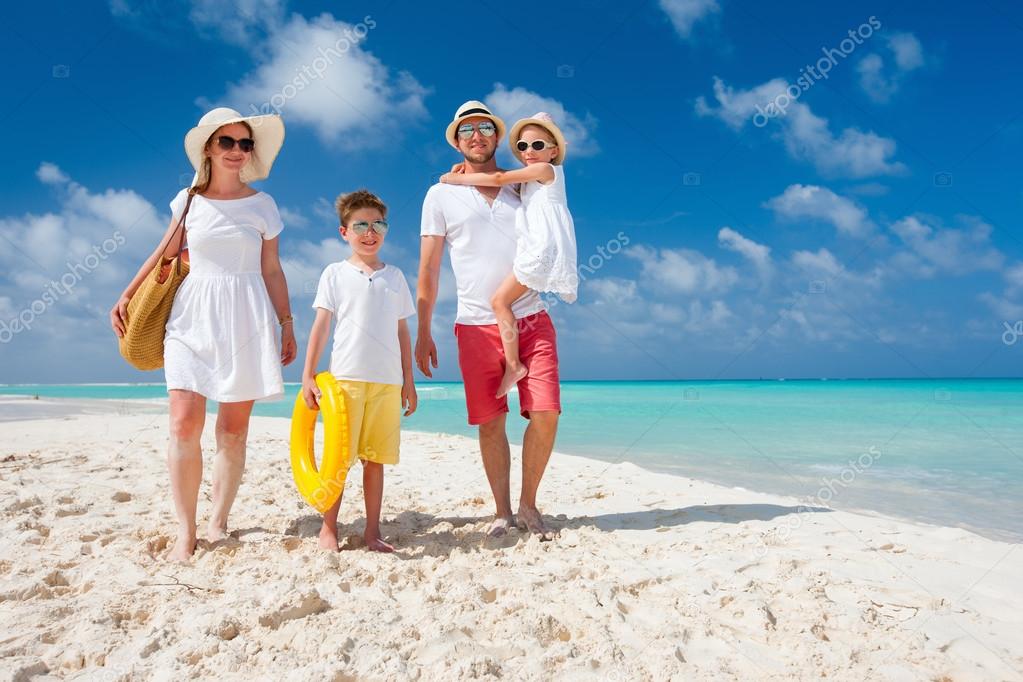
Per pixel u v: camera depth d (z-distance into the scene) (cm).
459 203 386
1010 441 897
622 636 245
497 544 357
